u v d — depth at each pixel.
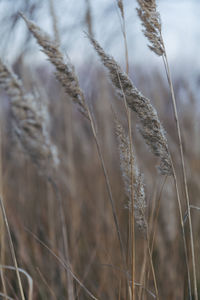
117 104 1.68
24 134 1.49
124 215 1.67
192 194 1.87
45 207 2.07
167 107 2.20
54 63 1.25
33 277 1.61
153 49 1.25
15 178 2.28
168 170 1.26
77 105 1.28
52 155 1.52
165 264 1.61
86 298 1.57
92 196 2.21
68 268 1.47
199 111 2.11
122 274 1.46
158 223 1.62
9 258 1.66
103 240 1.70
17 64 1.68
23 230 1.80
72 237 1.71
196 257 1.59
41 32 1.25
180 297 1.54
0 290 1.57
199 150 2.06
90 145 2.57
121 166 1.26
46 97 1.63
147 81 2.27
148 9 1.24
